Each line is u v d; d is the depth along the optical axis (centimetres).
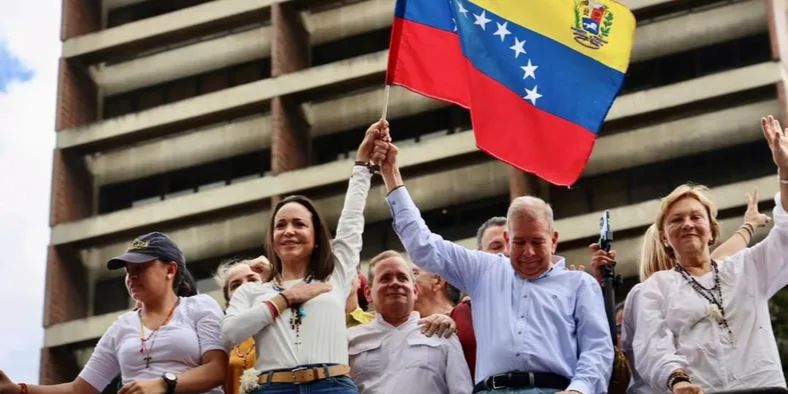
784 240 958
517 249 965
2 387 957
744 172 4200
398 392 1002
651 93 4284
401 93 4728
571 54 1137
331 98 4819
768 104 4219
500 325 947
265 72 4962
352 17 4909
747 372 922
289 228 980
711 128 4272
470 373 1023
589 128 1120
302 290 947
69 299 4794
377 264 1045
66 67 5094
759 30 4347
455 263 995
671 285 966
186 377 926
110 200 5016
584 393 894
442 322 1028
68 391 971
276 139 4641
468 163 4509
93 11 5247
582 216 4138
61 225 4866
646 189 4300
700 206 987
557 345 938
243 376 927
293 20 4878
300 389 916
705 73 4378
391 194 1025
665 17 4466
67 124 5022
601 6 1154
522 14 1135
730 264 965
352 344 1034
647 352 938
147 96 5109
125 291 4819
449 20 1130
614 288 1009
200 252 4725
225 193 4666
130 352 949
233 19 4947
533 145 1102
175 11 5012
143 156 5009
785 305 2586
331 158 4762
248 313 930
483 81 1102
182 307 976
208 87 5028
